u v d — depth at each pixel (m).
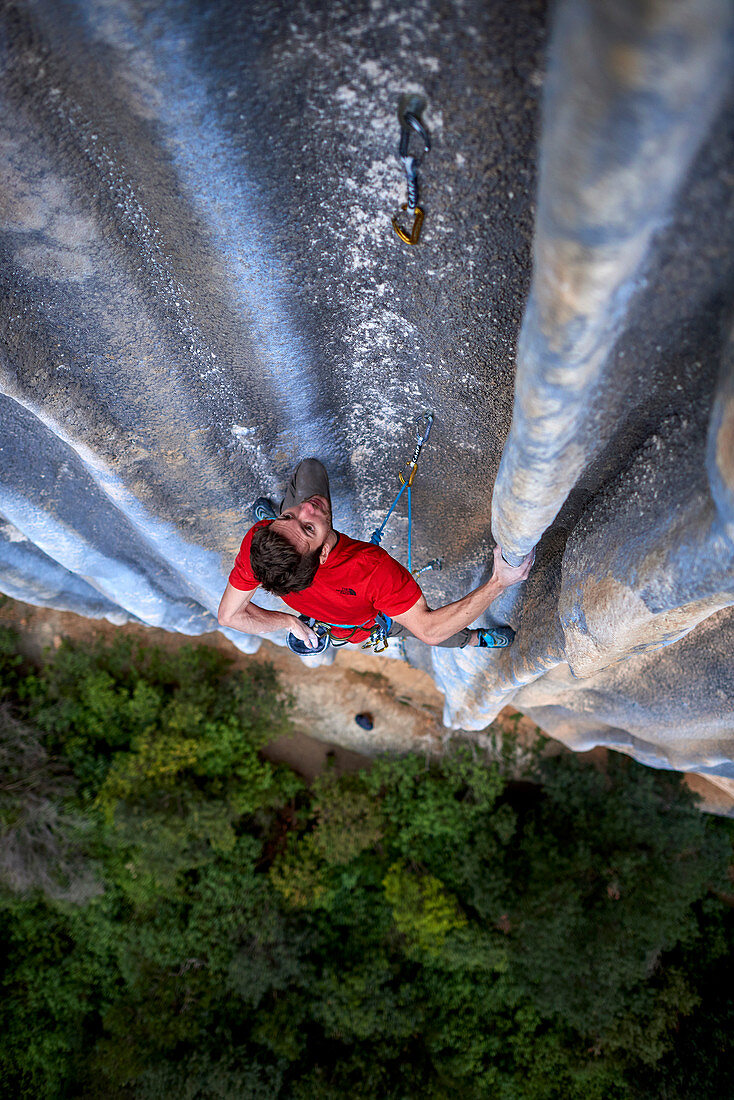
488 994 11.84
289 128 1.97
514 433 1.87
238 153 2.06
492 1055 11.82
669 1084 11.30
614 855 10.77
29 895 12.14
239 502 3.66
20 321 2.63
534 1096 11.65
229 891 12.02
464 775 11.27
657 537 2.16
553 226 1.21
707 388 1.93
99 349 2.75
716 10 0.88
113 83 1.88
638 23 0.90
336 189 2.15
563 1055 11.66
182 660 11.59
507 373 2.56
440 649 4.82
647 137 1.02
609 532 2.45
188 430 3.15
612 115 1.00
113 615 6.53
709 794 10.64
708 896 12.20
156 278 2.54
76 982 12.65
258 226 2.30
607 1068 11.57
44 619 11.93
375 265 2.40
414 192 2.06
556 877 10.82
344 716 11.60
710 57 0.93
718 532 1.84
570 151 1.08
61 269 2.45
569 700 4.89
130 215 2.32
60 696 12.00
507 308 2.30
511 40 1.56
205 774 12.07
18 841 11.68
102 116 1.99
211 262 2.45
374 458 3.57
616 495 2.44
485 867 11.34
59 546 4.41
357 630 2.75
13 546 5.01
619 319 1.53
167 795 11.51
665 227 1.43
